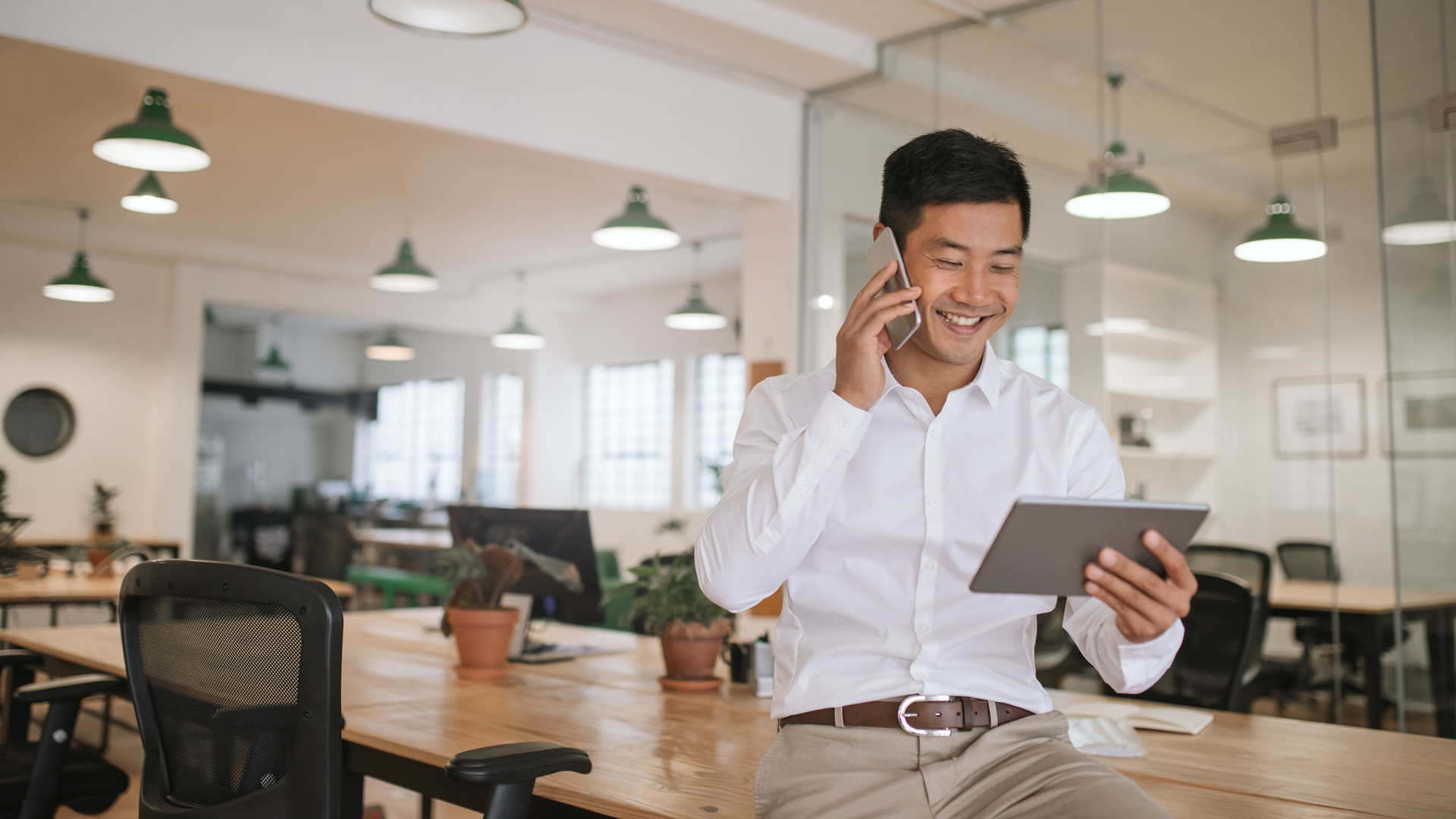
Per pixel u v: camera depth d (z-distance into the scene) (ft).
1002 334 18.76
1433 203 11.45
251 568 5.27
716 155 17.10
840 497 4.51
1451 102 11.39
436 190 23.00
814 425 4.11
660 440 34.30
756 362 18.35
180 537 29.04
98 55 11.81
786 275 17.99
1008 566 3.79
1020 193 4.30
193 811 5.44
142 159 13.57
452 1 10.54
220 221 26.32
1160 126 15.75
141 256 28.71
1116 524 3.69
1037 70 15.69
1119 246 17.71
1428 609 11.37
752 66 16.81
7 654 9.62
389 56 13.87
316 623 5.08
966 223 4.17
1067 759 4.06
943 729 4.24
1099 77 15.37
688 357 33.22
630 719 7.29
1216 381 19.33
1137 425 18.29
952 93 16.31
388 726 6.82
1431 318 11.43
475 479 40.27
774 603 17.52
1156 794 5.36
